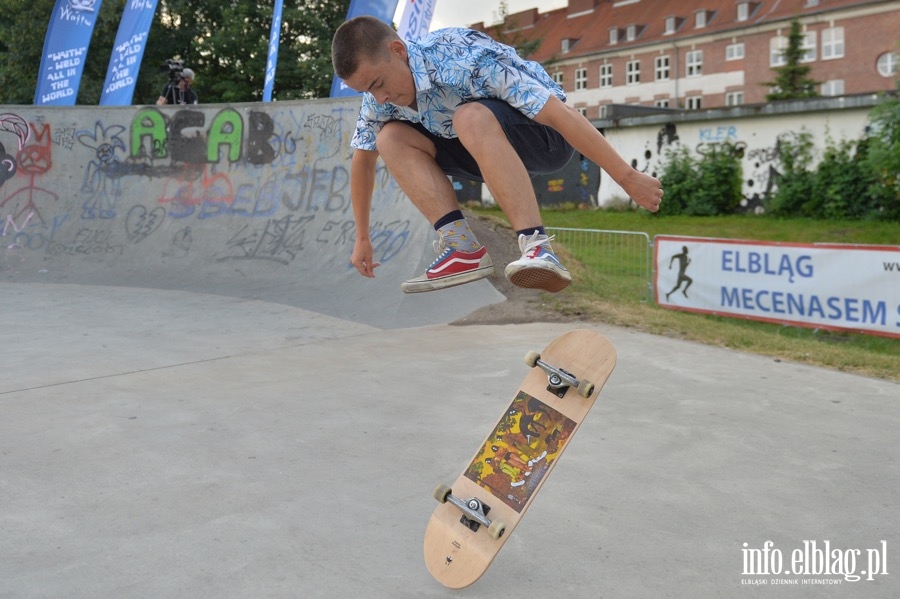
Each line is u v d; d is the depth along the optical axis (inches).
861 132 763.4
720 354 262.5
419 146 95.9
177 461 161.3
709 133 880.9
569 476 156.7
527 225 84.5
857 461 165.2
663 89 2007.9
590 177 964.0
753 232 701.3
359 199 111.8
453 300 339.0
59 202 474.9
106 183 479.2
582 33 2266.2
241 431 180.5
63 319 317.7
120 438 175.0
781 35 1768.0
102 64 1026.1
